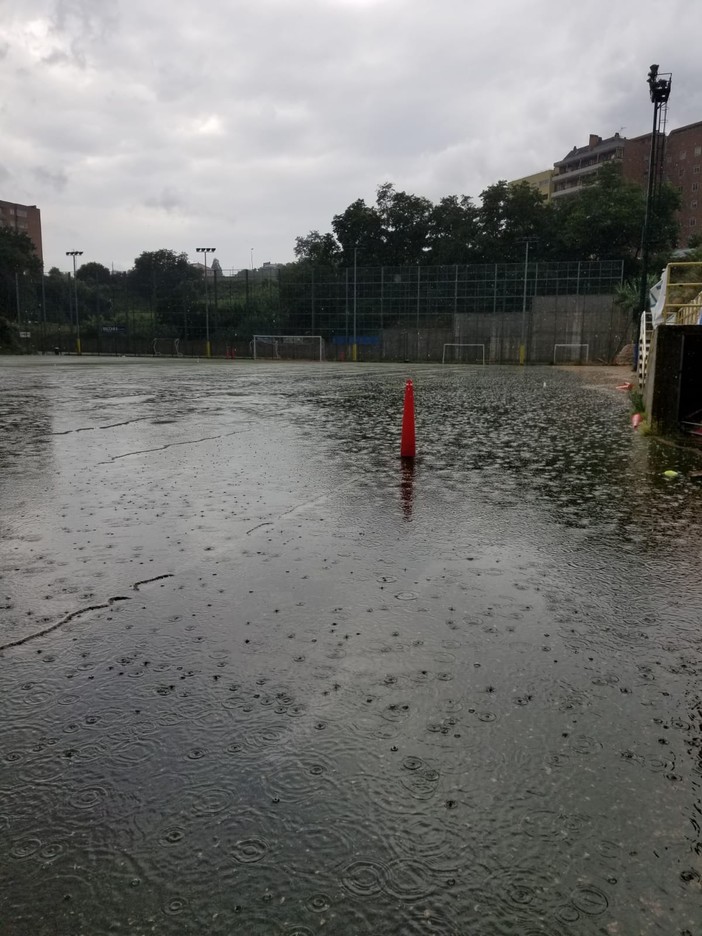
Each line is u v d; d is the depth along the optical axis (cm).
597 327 5284
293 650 292
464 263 6519
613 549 445
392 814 190
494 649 295
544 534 480
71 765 212
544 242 6266
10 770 210
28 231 11900
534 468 746
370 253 6931
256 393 1802
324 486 635
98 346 6962
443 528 493
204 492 601
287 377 2664
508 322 5525
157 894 163
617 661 285
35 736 227
